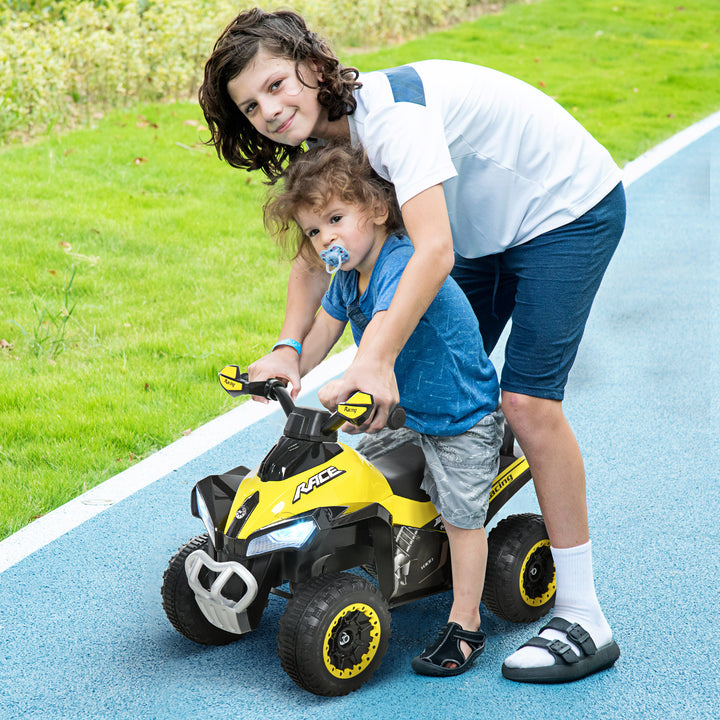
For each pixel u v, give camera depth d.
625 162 10.55
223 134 3.04
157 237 7.59
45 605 3.52
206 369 5.54
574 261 2.96
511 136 2.91
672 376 5.67
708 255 7.84
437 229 2.63
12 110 9.55
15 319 6.04
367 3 14.28
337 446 2.98
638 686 3.04
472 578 3.10
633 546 3.89
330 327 3.32
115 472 4.52
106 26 10.74
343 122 2.89
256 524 2.86
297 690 3.02
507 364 3.07
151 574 3.72
